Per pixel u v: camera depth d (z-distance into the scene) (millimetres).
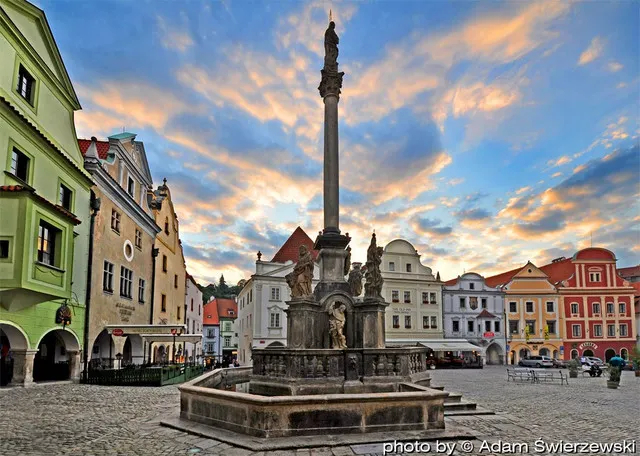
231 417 10969
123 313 33625
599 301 68938
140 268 37594
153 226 40250
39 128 23969
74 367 26438
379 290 17922
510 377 37188
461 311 64750
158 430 11586
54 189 24719
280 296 56500
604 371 47188
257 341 54750
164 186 45469
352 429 10648
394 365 15828
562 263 74688
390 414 10977
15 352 21953
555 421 14289
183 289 52344
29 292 20406
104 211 30609
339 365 15492
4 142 20641
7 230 19844
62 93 26250
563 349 67625
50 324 23922
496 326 66500
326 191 18766
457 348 56938
